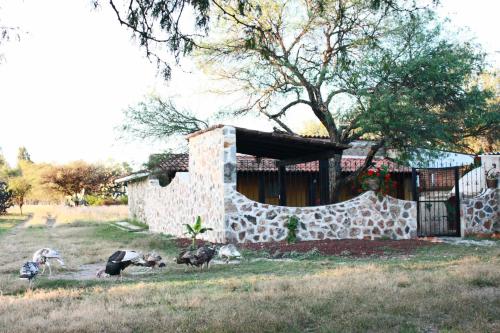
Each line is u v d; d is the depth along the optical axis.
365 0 17.55
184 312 7.44
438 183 20.98
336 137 21.86
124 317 7.12
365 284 9.07
